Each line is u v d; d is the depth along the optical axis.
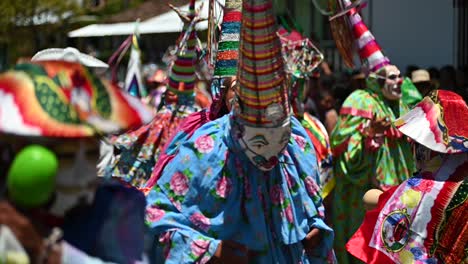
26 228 3.82
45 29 32.22
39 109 3.81
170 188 5.89
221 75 6.37
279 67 5.28
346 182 10.66
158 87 16.64
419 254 6.06
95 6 35.19
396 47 17.52
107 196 4.28
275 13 5.19
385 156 10.48
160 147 10.66
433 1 17.12
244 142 5.62
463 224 5.96
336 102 13.77
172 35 29.22
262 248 5.78
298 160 5.96
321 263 6.06
